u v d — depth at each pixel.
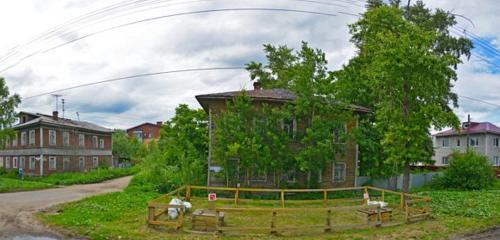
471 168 31.84
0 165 52.16
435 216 17.69
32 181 37.03
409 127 22.61
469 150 34.22
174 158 31.39
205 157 30.28
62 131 46.81
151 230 14.01
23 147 47.03
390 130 23.38
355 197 25.86
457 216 17.91
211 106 27.09
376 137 30.84
